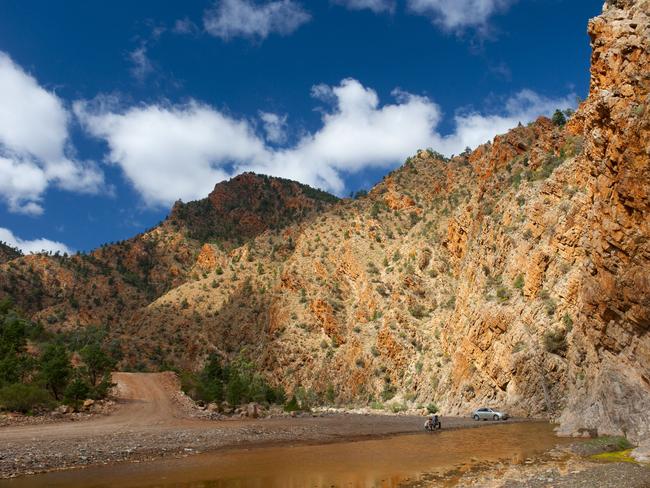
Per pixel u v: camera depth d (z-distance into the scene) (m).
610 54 28.83
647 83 25.66
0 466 24.95
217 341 166.12
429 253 121.31
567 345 59.78
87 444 32.72
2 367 55.72
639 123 25.30
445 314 101.94
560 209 70.25
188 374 85.62
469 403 71.25
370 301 124.56
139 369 150.38
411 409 84.31
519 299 69.56
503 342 68.00
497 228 86.00
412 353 102.19
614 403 30.09
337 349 124.62
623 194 26.83
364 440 39.50
